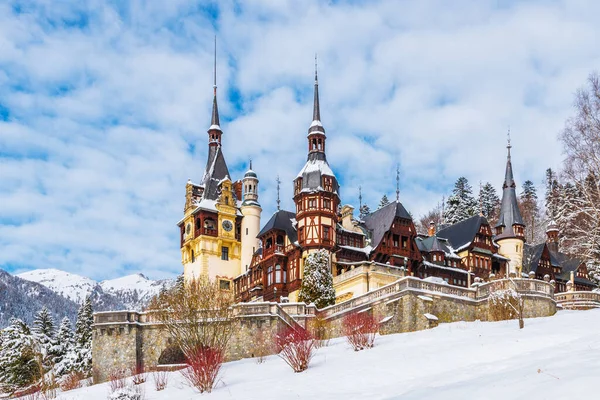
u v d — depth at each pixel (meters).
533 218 106.31
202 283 49.81
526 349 25.70
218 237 79.50
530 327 31.45
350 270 61.97
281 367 31.56
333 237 66.94
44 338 59.03
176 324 40.47
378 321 42.19
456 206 106.88
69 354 55.12
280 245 69.75
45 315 73.38
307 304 51.50
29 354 49.69
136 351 43.56
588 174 59.72
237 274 79.94
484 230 74.62
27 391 44.16
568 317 34.34
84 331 70.12
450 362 25.44
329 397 21.86
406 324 41.22
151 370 39.97
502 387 16.83
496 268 76.25
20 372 49.03
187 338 39.34
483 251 73.31
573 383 15.09
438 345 29.50
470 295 43.97
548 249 79.50
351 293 60.00
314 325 44.53
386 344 33.19
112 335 44.06
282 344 36.97
